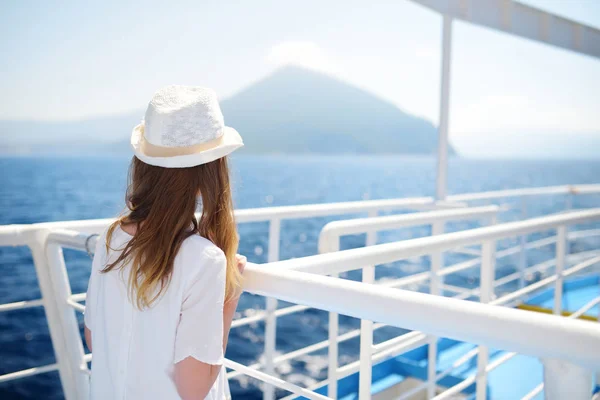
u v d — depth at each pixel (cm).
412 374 291
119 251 100
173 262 92
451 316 73
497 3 346
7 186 7275
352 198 8006
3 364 1886
